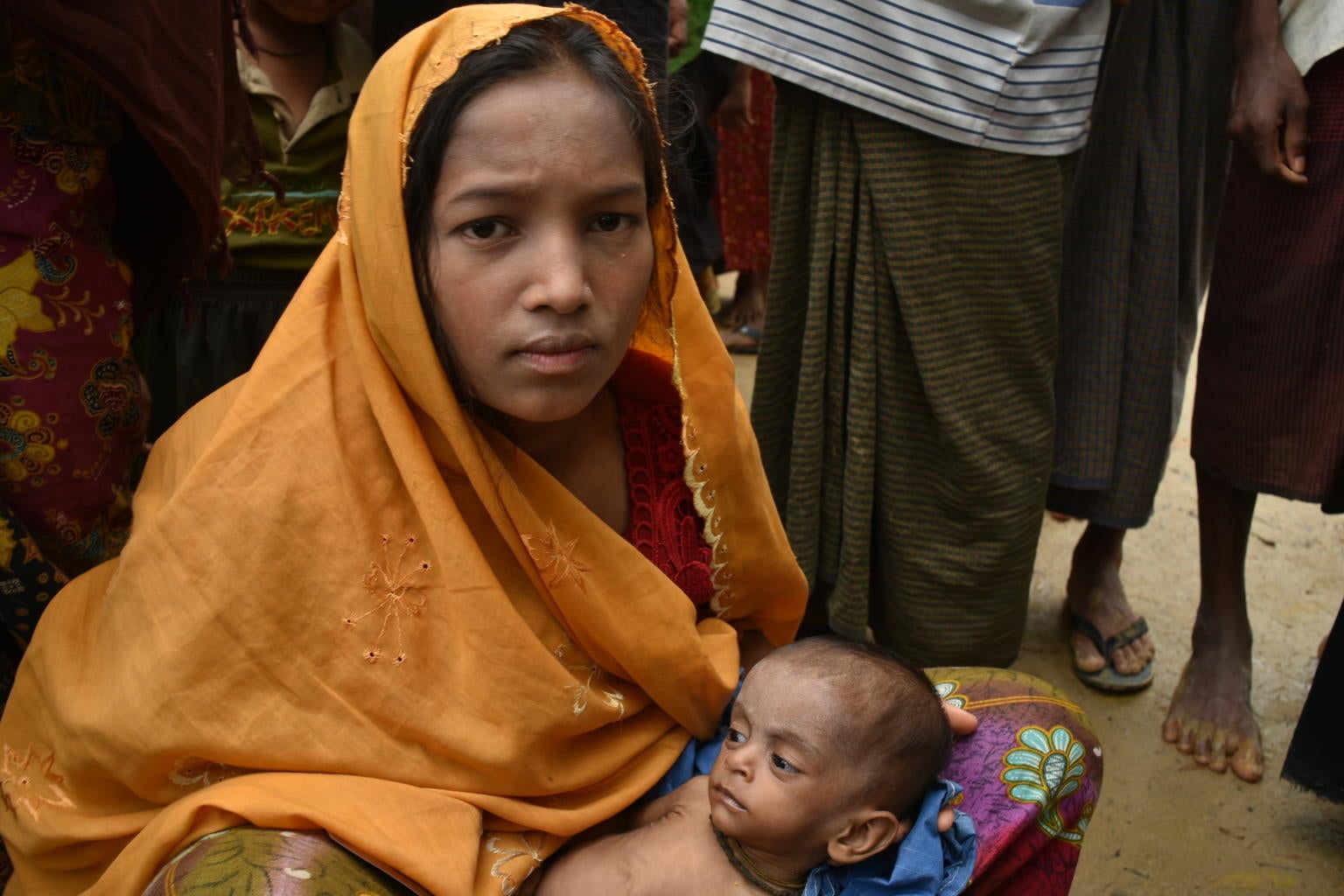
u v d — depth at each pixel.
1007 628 2.40
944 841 1.31
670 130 1.65
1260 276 2.11
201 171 1.56
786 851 1.27
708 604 1.58
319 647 1.22
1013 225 2.08
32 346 1.43
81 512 1.53
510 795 1.27
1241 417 2.17
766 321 2.27
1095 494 2.49
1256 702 2.50
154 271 1.76
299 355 1.25
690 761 1.46
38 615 1.48
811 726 1.24
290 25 2.25
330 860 1.11
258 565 1.20
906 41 1.97
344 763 1.21
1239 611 2.38
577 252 1.15
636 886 1.27
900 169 2.04
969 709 1.52
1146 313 2.36
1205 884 2.04
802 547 2.30
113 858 1.31
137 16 1.42
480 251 1.14
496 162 1.11
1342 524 3.20
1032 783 1.40
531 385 1.18
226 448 1.22
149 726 1.19
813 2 1.98
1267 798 2.25
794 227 2.19
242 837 1.11
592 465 1.47
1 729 1.39
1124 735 2.43
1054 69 2.04
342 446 1.25
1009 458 2.24
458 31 1.20
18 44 1.37
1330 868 2.08
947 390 2.15
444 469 1.30
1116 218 2.32
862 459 2.21
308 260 2.32
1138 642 2.58
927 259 2.08
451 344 1.20
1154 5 2.22
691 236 3.00
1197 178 2.38
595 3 2.13
